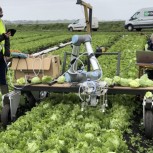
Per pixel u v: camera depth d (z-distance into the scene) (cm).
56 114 687
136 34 3397
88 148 536
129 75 1081
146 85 704
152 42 923
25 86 727
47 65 739
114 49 1983
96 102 675
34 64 745
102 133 618
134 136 668
